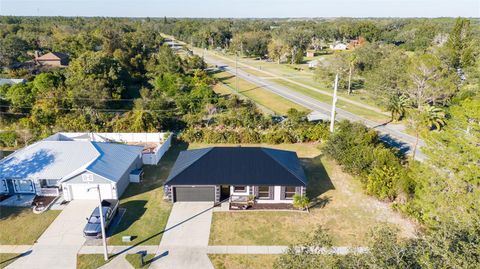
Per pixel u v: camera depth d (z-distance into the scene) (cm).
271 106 6166
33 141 4250
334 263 1473
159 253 2295
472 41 7238
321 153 4091
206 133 4472
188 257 2259
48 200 2967
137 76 8181
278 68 11025
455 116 2405
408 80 5322
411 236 2458
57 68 8631
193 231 2542
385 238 1567
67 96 5650
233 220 2689
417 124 3850
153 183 3322
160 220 2688
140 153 3641
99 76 6319
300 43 13625
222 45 17038
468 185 2262
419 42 11862
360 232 2528
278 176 2878
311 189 3200
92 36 10494
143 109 5394
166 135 4369
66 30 15275
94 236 2430
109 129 4681
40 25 17912
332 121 4362
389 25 19475
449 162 2312
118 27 16038
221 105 5825
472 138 2233
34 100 5431
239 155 3052
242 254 2291
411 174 2747
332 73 7481
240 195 2942
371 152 3316
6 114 5166
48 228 2569
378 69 6250
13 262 2200
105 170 3020
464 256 1410
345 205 2919
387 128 4938
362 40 15100
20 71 8131
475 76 5925
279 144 4422
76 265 2173
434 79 5128
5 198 2991
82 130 4641
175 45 17600
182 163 3136
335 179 3409
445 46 7075
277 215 2762
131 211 2816
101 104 5803
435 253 1462
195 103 5691
